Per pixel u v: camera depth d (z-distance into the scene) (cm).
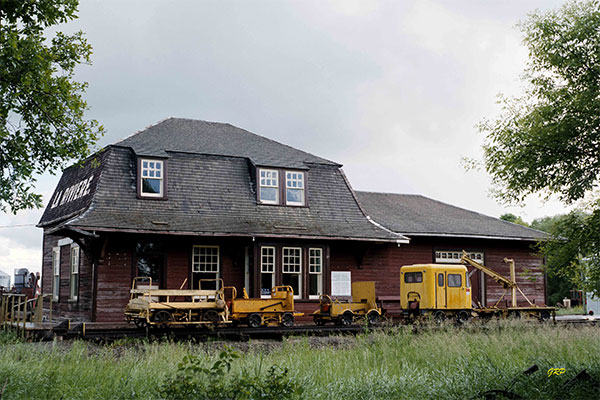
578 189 1108
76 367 1064
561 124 1098
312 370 1170
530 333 1733
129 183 2320
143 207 2277
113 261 2198
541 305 3077
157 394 905
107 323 2064
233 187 2505
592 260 1173
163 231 2153
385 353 1445
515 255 3062
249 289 2373
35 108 1296
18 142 1263
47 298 2786
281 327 1989
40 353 1246
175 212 2312
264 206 2512
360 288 2295
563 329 1925
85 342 1636
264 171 2555
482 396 940
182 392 870
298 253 2488
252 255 2373
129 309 1897
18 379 948
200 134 2719
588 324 2248
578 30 1130
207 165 2498
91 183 2378
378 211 2978
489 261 2988
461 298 2320
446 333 1738
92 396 894
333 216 2633
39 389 914
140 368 1098
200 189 2427
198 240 2342
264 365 1178
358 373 1148
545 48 1153
